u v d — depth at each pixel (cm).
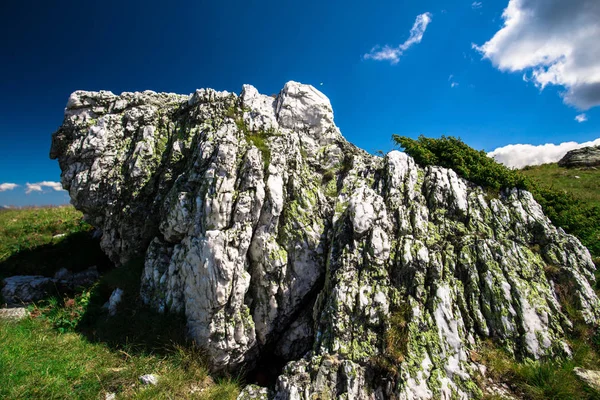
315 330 866
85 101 1265
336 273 855
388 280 838
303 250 966
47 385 745
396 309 799
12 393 702
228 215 922
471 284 828
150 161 1160
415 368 703
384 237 876
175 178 1121
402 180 1040
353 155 1178
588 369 711
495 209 979
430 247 896
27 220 1980
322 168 1167
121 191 1164
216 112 1153
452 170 1063
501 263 844
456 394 677
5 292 1196
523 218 956
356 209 908
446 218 966
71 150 1209
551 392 668
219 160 951
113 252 1245
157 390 775
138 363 852
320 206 1044
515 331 767
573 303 815
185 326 920
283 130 1174
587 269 883
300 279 957
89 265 1458
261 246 941
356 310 796
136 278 1095
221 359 877
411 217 957
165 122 1222
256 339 945
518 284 812
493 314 791
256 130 1113
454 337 750
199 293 888
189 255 916
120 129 1230
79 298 1148
